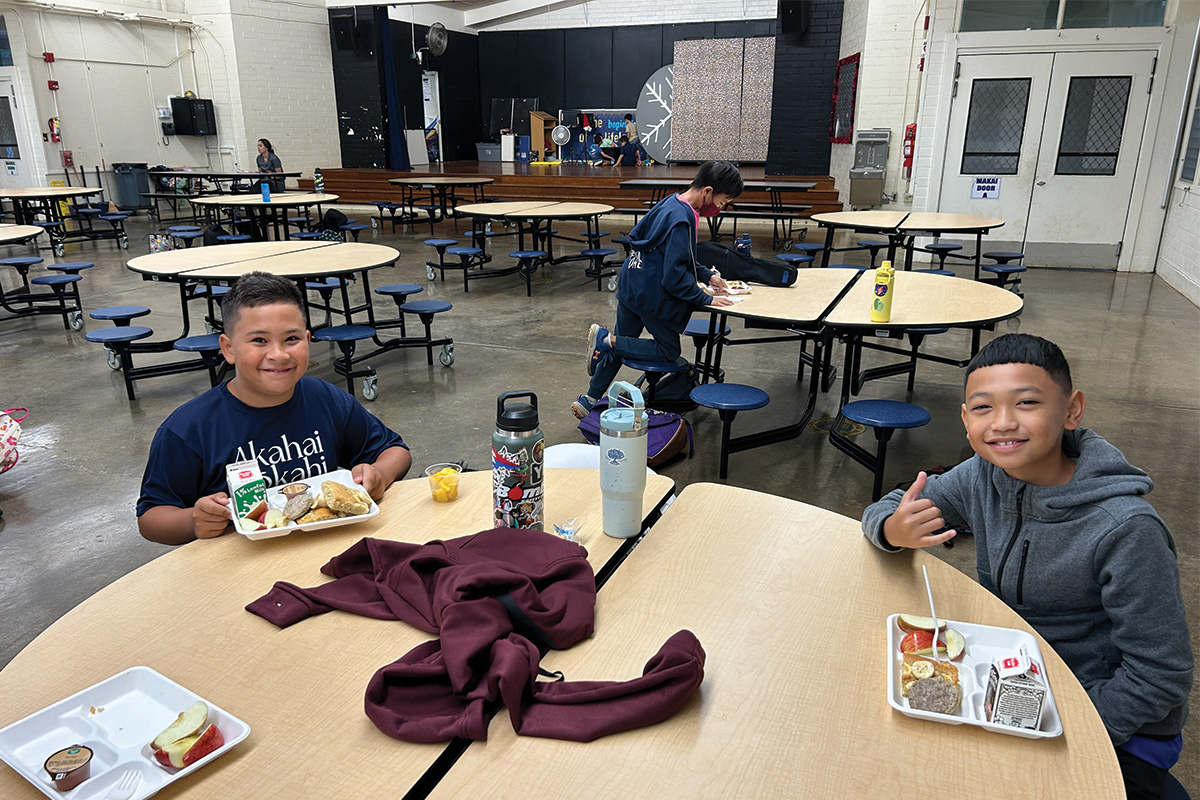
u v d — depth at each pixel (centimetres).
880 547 140
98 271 862
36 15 1147
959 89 847
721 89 1453
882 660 112
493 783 89
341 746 94
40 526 307
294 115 1439
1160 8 779
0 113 1191
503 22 1648
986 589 139
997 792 88
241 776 90
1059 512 125
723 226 1208
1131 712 116
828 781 90
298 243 547
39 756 93
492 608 111
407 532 147
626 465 141
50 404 444
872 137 1030
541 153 1664
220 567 136
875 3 996
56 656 111
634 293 357
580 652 112
